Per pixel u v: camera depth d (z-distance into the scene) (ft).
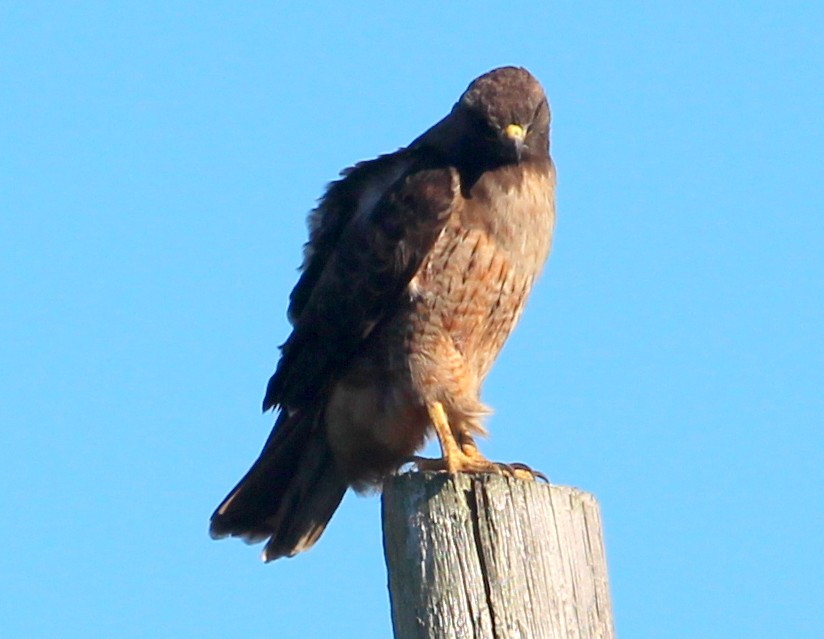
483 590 25.11
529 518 25.30
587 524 25.59
